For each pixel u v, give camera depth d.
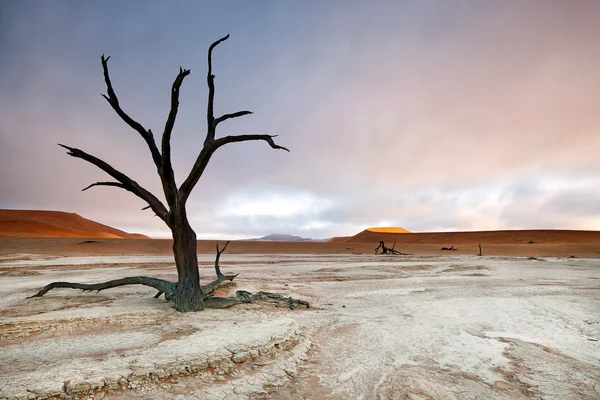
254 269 27.92
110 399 4.98
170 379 5.66
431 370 6.72
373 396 5.55
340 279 22.11
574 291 17.22
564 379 6.28
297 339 8.16
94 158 10.92
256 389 5.65
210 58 11.41
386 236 120.69
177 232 11.41
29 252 44.12
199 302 11.34
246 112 12.01
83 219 141.25
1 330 7.93
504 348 8.10
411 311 12.45
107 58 10.86
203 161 10.90
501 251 59.41
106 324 8.98
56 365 5.69
